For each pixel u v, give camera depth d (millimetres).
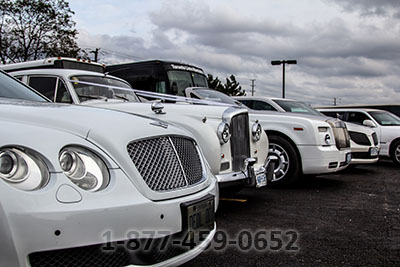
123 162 2238
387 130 10953
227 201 5617
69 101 5113
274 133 6762
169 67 12781
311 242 3830
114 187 2111
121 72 13750
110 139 2273
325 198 5938
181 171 2605
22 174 1844
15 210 1722
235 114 4680
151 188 2309
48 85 5328
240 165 4824
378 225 4465
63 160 2018
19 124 2059
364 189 6820
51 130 2119
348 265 3277
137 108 4699
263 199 5785
